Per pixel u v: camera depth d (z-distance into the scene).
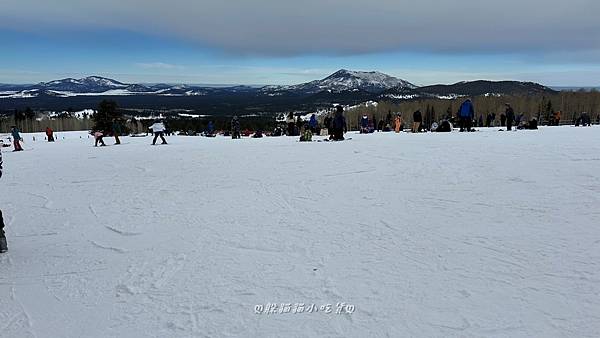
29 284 5.41
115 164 16.38
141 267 5.83
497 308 4.32
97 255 6.39
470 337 3.87
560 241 5.99
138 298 4.91
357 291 4.82
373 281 5.04
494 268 5.23
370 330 4.05
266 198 9.45
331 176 11.52
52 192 11.33
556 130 25.31
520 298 4.48
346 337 3.97
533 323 4.03
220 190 10.56
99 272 5.73
